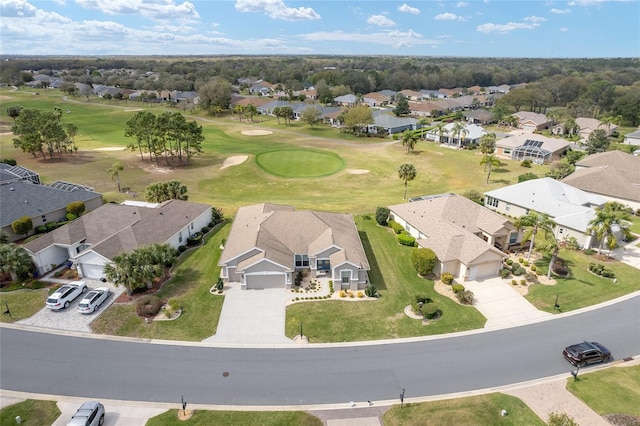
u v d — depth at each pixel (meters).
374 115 147.25
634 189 70.56
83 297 42.19
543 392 31.11
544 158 100.19
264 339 36.84
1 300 41.69
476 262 46.12
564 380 32.41
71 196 63.00
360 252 47.88
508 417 28.66
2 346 35.47
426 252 46.78
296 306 41.66
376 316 40.28
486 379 32.47
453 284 46.31
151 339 36.66
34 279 45.41
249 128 147.12
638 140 117.38
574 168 89.00
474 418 28.48
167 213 55.88
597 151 103.38
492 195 69.44
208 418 28.66
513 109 182.75
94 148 109.50
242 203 72.06
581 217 56.84
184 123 96.94
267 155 107.50
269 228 50.34
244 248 45.75
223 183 84.00
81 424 26.17
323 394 30.89
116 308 40.75
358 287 45.06
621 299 43.59
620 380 32.28
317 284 45.75
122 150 108.25
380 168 96.88
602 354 34.03
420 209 60.06
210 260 50.78
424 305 39.75
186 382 31.94
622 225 51.66
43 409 29.34
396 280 46.97
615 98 165.38
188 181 84.19
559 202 62.59
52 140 95.31
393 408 29.61
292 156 107.06
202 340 36.62
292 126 151.50
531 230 49.41
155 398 30.45
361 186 84.06
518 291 44.81
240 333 37.56
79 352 34.94
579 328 38.78
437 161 102.81
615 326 39.12
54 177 82.44
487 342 36.78
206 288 44.62
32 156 98.31
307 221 52.00
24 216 55.34
